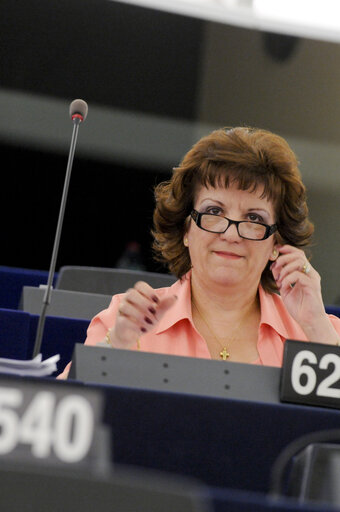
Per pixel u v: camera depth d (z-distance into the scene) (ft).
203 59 45.47
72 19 44.75
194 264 14.53
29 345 15.84
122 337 13.05
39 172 45.55
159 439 9.45
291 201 14.69
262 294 14.84
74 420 7.49
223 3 44.37
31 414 7.48
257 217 14.46
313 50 45.01
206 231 14.33
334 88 45.34
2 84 44.45
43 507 6.05
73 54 44.93
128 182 46.03
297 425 9.62
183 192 14.85
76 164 45.68
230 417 9.56
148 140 45.68
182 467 9.45
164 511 6.03
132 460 9.39
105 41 45.09
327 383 10.71
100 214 46.21
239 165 14.32
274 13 44.45
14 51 44.45
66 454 7.38
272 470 9.50
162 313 13.10
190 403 9.55
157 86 45.52
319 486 8.40
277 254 15.12
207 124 45.78
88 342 14.61
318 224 45.03
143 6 44.91
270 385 10.92
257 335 14.56
